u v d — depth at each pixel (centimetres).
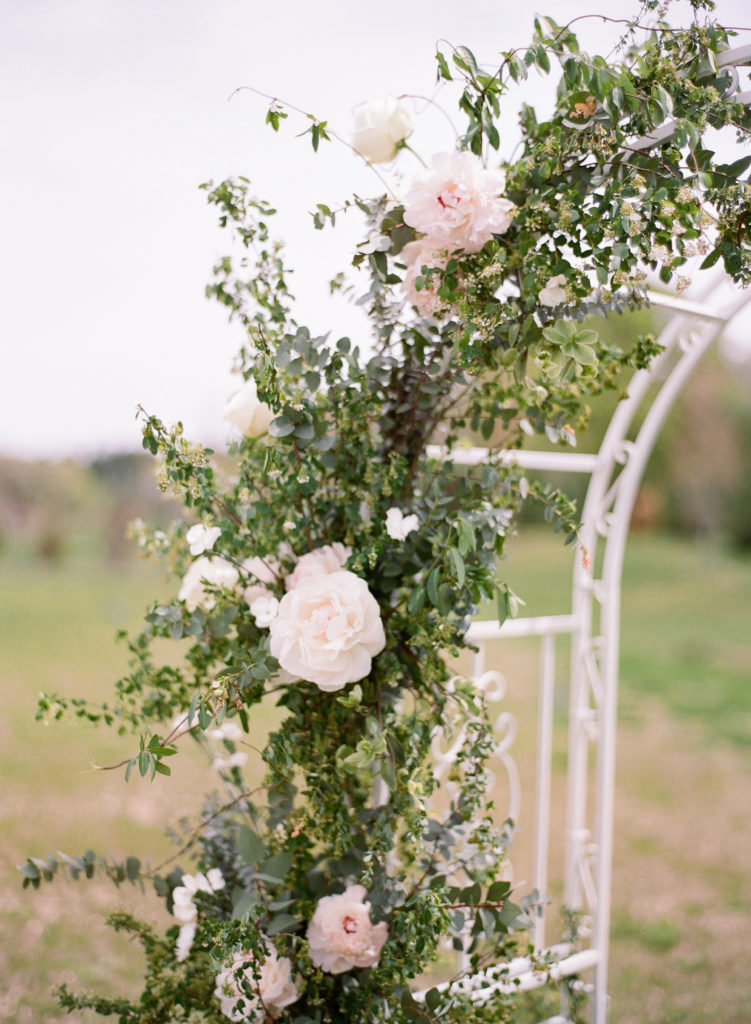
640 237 132
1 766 512
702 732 637
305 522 158
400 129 144
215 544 158
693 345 202
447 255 141
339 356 150
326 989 159
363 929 151
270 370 144
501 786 510
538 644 886
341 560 154
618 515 226
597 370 156
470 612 154
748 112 142
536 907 166
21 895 348
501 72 135
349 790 164
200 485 146
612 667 229
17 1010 257
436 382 159
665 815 476
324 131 141
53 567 1080
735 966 310
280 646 140
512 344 139
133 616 888
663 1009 278
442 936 163
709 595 1196
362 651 138
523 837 435
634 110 137
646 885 387
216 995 151
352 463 158
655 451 1476
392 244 148
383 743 137
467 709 155
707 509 1478
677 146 131
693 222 133
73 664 728
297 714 156
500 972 158
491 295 142
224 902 169
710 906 364
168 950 167
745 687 761
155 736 131
